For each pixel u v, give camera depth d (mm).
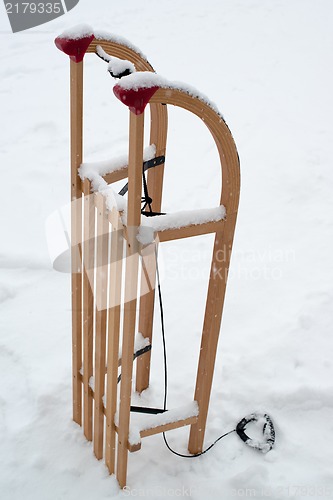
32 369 2844
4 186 4285
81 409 2551
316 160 4660
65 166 4590
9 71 5949
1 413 2639
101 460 2449
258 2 7953
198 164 4699
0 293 3324
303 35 7074
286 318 3205
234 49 6637
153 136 2182
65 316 3225
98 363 2180
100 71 6066
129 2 7770
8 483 2350
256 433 2619
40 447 2488
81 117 1937
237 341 3051
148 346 2518
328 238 3910
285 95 5734
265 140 4953
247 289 3445
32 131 5016
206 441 2564
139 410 2303
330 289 3402
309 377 2828
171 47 6570
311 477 2418
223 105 5488
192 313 3293
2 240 3727
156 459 2477
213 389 2779
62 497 2309
